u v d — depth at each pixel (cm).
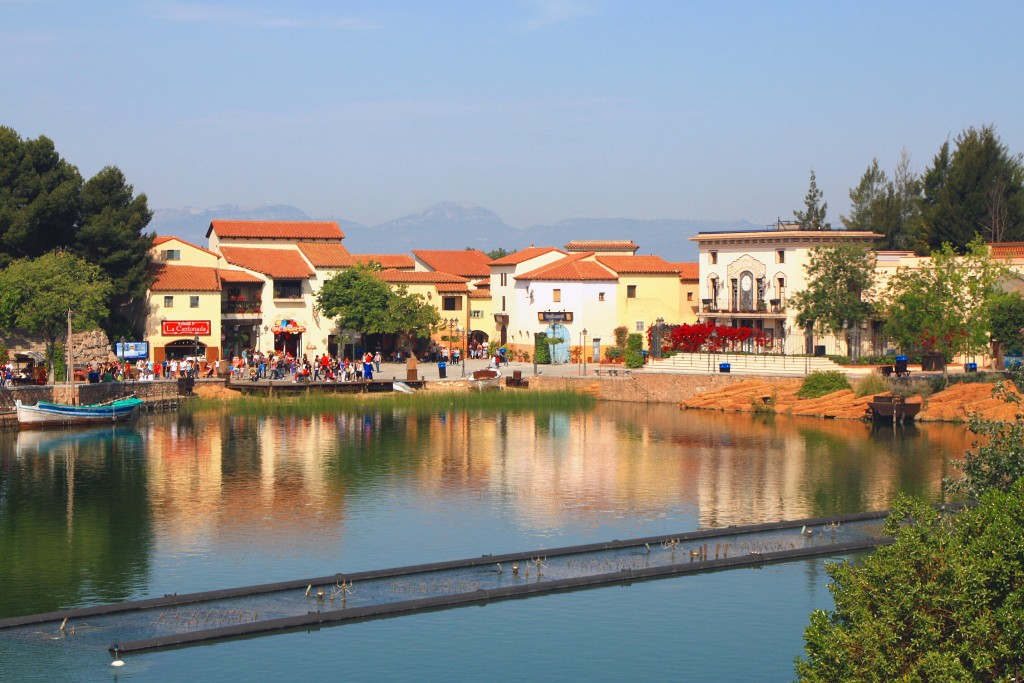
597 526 5484
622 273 13912
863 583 2942
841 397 9612
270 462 7244
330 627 4053
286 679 3603
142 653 3778
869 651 2748
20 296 9650
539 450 7800
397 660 3769
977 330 9431
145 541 5181
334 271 13175
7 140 11006
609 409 10412
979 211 13912
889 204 16362
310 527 5456
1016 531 2786
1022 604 2684
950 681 2578
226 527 5453
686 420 9544
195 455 7506
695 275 14662
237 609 4172
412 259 16362
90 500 6041
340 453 7631
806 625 4103
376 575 4562
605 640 3956
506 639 3962
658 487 6431
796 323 11725
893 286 10212
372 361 12188
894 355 10812
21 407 8575
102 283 10538
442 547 5088
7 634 3922
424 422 9350
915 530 3006
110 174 11719
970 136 14212
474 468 7062
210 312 12025
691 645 3922
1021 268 11131
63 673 3603
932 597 2759
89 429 8725
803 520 5419
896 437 8306
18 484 6469
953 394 9256
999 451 4147
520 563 4784
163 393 10081
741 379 10575
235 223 13938
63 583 4528
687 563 4734
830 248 11669
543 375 11806
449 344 13588
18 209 10800
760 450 7762
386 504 5978
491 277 14950
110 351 10681
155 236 12512
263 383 10588
